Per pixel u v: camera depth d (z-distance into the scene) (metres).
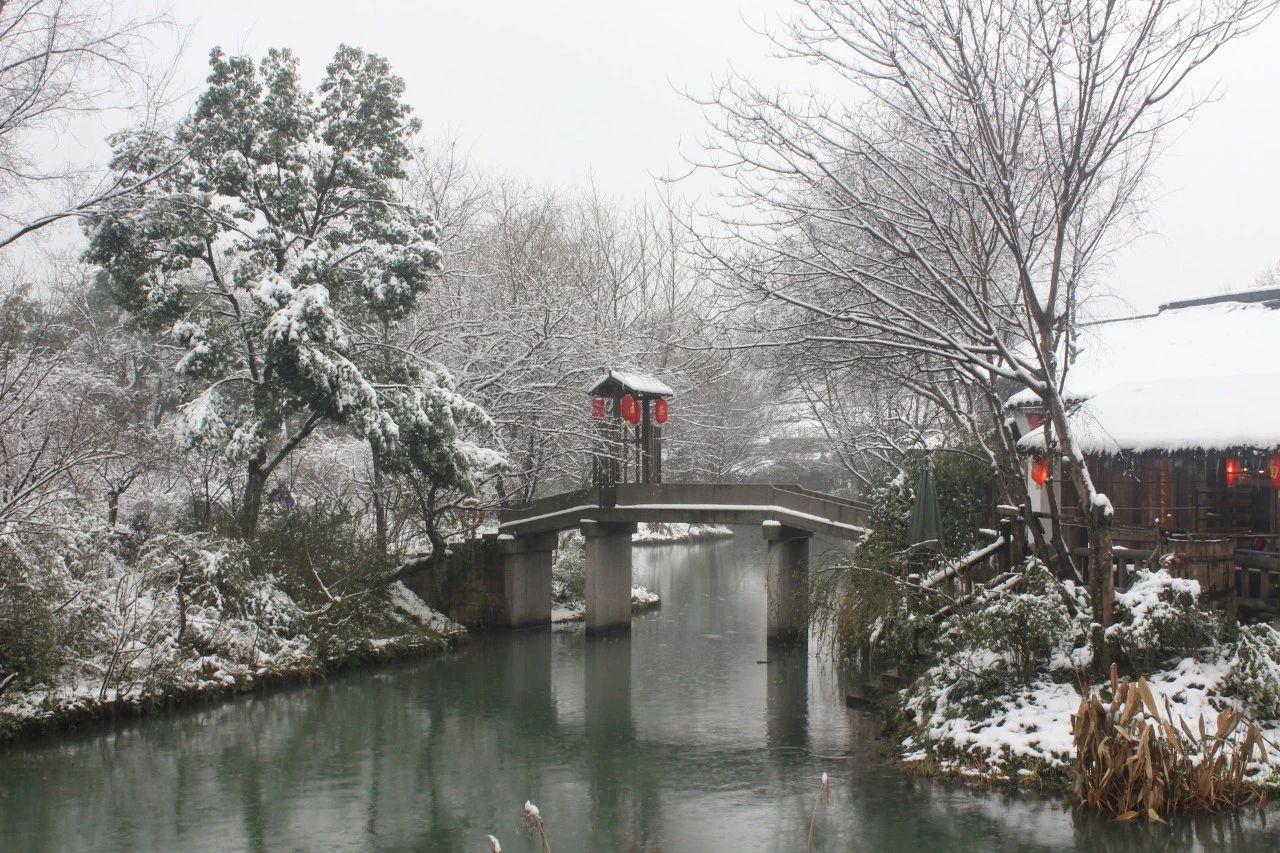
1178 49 13.07
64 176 17.30
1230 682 13.52
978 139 14.72
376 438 25.52
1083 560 17.98
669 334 41.50
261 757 17.42
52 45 16.12
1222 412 16.55
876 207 14.44
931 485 19.48
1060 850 11.75
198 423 24.20
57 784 15.84
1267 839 11.66
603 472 29.72
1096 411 18.17
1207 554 14.91
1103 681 14.38
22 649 18.20
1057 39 13.40
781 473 55.00
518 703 21.64
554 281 39.28
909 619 17.72
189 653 21.61
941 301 14.80
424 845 13.21
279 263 27.27
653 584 41.31
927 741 15.31
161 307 25.97
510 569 31.09
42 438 21.91
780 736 18.23
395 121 27.84
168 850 13.07
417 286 26.97
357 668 25.03
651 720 19.95
